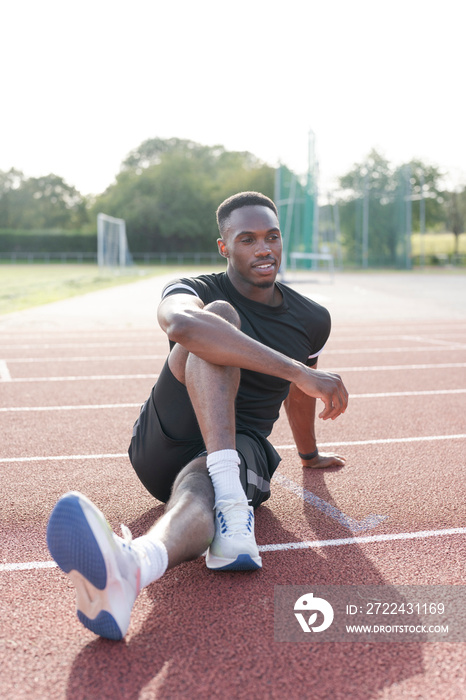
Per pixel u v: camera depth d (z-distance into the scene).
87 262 50.41
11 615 1.87
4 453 3.66
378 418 4.61
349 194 40.22
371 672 1.59
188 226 52.72
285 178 28.77
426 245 51.41
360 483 3.14
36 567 2.20
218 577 2.10
